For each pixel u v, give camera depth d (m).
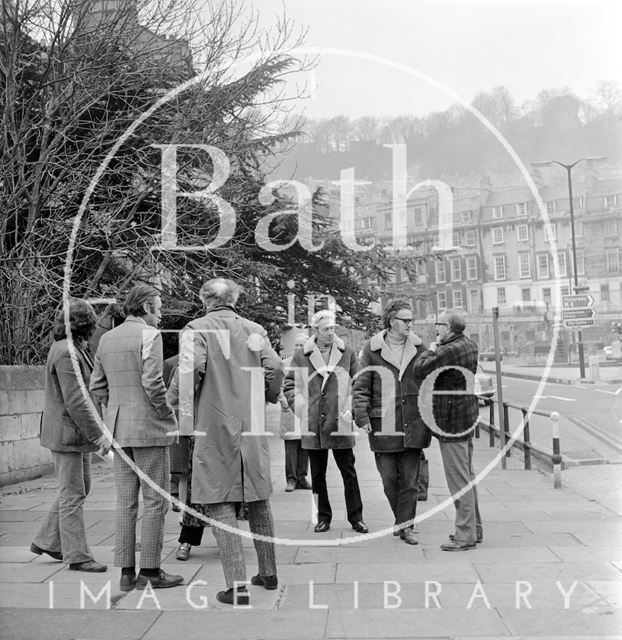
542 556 5.86
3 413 9.81
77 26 12.59
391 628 4.31
